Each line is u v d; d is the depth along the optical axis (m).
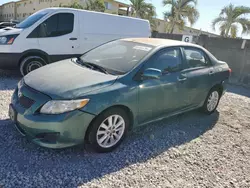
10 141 3.12
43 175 2.56
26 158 2.82
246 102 6.24
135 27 8.15
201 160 3.19
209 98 4.75
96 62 3.69
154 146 3.41
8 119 3.74
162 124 4.21
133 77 3.24
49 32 6.34
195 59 4.29
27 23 6.29
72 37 6.70
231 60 9.40
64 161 2.84
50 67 3.58
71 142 2.78
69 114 2.68
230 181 2.83
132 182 2.60
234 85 8.67
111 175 2.68
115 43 4.17
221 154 3.41
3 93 4.96
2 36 5.84
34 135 2.74
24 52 6.06
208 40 10.12
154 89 3.42
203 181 2.77
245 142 3.87
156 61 3.54
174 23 22.41
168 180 2.71
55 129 2.66
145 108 3.39
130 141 3.48
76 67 3.49
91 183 2.52
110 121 3.06
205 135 3.96
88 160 2.91
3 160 2.73
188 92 4.04
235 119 4.85
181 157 3.21
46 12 6.39
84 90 2.82
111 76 3.16
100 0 22.70
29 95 2.84
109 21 7.45
